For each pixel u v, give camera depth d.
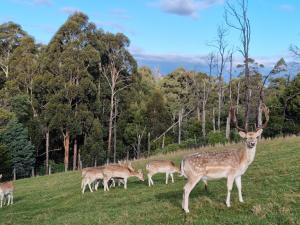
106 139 64.56
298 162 19.53
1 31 71.38
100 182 24.62
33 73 61.06
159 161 21.08
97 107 61.22
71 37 61.31
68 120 56.69
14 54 65.00
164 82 79.75
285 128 57.31
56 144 62.22
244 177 18.30
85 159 58.38
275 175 17.48
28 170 53.69
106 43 64.19
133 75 66.25
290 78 66.06
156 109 65.69
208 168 12.66
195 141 45.12
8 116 51.78
